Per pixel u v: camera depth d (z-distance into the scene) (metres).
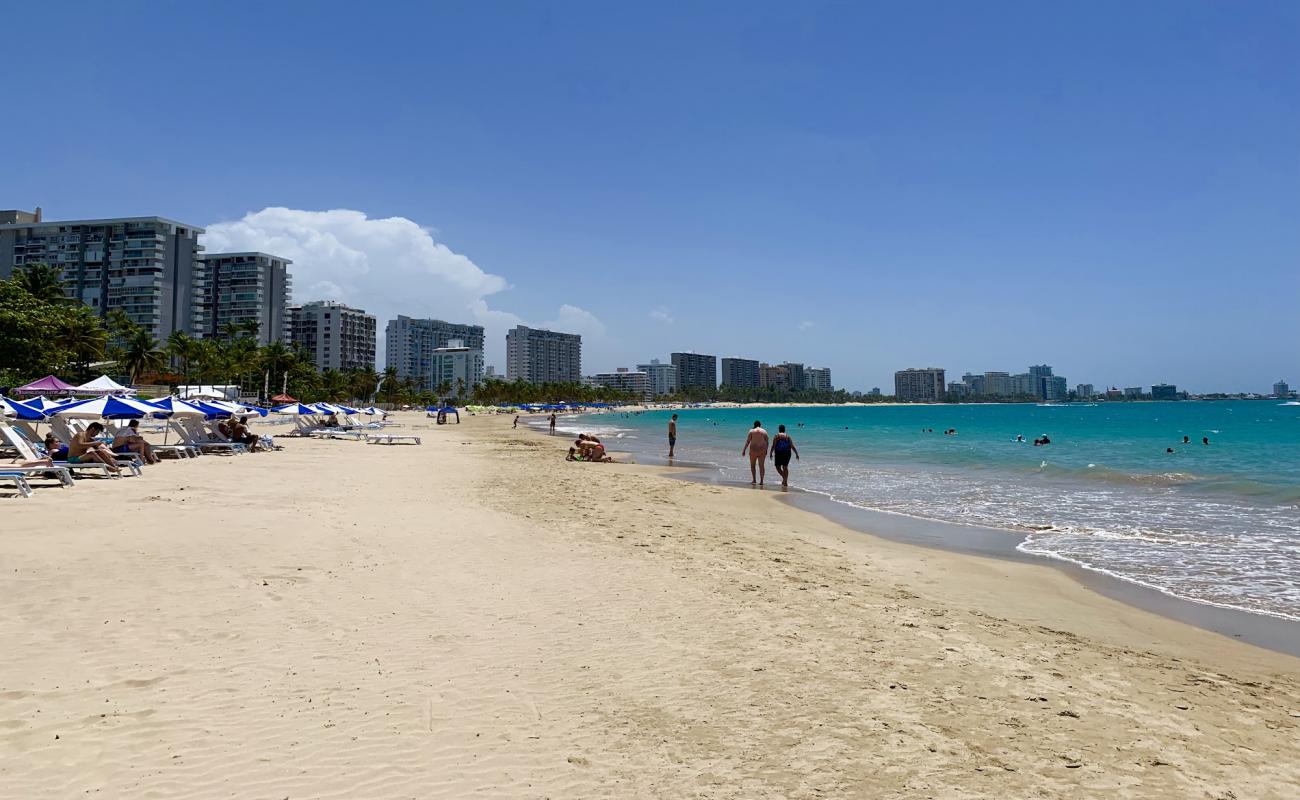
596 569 9.41
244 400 76.88
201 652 5.77
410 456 29.53
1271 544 12.92
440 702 5.08
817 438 51.25
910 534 13.92
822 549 12.02
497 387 187.62
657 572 9.40
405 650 6.08
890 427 74.12
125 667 5.39
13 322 40.06
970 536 13.73
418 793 3.88
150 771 3.97
